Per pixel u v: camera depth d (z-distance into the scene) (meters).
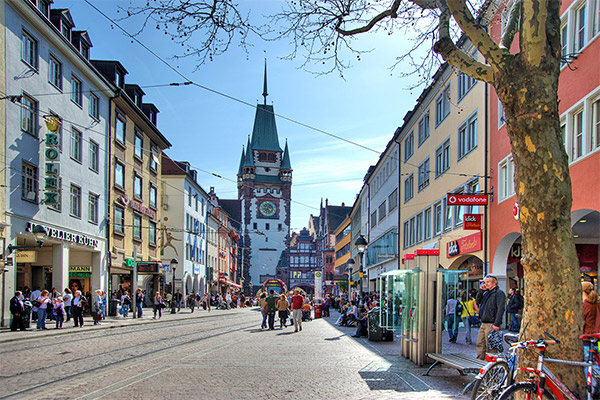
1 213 22.19
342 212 122.00
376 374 10.63
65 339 18.14
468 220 22.72
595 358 7.60
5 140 22.56
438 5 7.43
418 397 8.20
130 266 37.69
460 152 26.17
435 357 10.45
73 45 29.33
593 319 8.70
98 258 32.75
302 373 10.73
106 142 34.28
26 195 24.27
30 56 24.98
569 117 15.28
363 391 8.79
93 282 32.62
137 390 8.71
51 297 25.61
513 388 5.94
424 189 33.09
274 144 135.38
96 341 17.44
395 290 14.50
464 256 25.91
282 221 131.75
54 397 8.11
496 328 10.68
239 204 138.25
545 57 6.27
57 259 27.45
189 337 19.58
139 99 41.97
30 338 18.31
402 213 39.72
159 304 34.00
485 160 22.33
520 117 6.32
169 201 56.22
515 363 6.57
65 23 28.77
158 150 47.03
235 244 108.06
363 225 64.69
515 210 17.61
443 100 29.25
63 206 27.89
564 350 6.09
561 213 6.19
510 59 6.43
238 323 30.50
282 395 8.41
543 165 6.21
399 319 14.31
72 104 29.20
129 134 38.88
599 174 13.41
